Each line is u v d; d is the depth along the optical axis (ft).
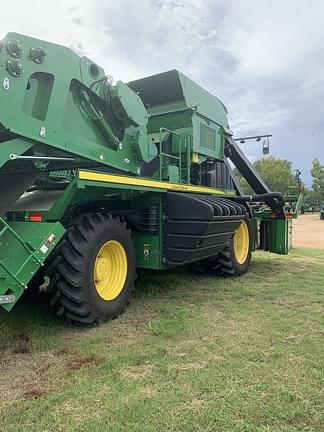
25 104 11.68
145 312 14.43
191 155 19.62
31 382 8.94
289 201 34.65
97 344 11.18
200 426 7.22
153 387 8.64
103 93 14.79
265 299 16.49
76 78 13.48
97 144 14.37
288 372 9.34
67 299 12.16
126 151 15.84
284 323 13.11
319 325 12.93
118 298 13.84
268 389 8.51
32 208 12.82
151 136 19.83
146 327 12.73
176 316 13.88
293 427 7.19
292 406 7.83
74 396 8.27
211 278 21.13
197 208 15.30
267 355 10.36
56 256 12.09
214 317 13.79
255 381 8.89
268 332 12.19
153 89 20.24
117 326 12.82
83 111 14.05
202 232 15.25
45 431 7.09
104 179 12.53
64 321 13.09
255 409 7.73
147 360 10.10
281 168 191.72
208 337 11.75
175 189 16.53
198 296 16.94
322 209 125.08
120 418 7.46
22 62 11.44
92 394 8.34
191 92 20.13
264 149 28.07
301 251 35.35
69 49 13.23
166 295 17.12
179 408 7.77
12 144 11.30
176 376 9.16
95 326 12.76
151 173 17.81
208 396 8.25
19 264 10.61
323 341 11.39
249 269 24.53
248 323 13.12
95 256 12.73
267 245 27.43
